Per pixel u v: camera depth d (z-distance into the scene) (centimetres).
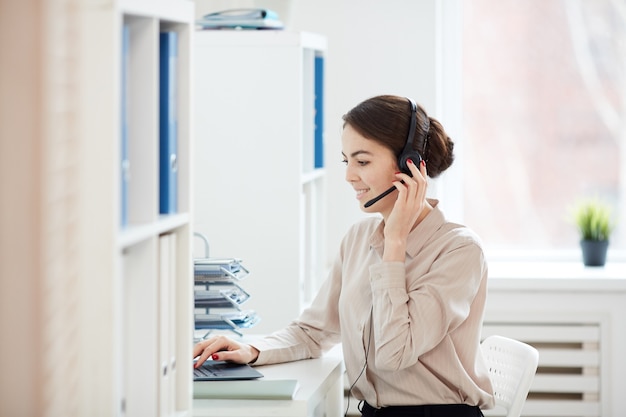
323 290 288
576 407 403
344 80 413
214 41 332
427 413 252
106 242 153
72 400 156
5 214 155
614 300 396
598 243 418
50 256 155
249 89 333
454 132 434
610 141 439
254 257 335
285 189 333
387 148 255
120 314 173
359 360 265
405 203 251
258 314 335
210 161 335
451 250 253
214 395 238
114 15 150
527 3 438
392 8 410
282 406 234
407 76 412
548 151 441
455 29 431
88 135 153
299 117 331
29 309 156
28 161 154
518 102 441
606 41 436
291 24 374
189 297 197
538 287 394
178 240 196
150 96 173
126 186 164
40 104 154
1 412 156
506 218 444
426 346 244
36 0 152
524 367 272
